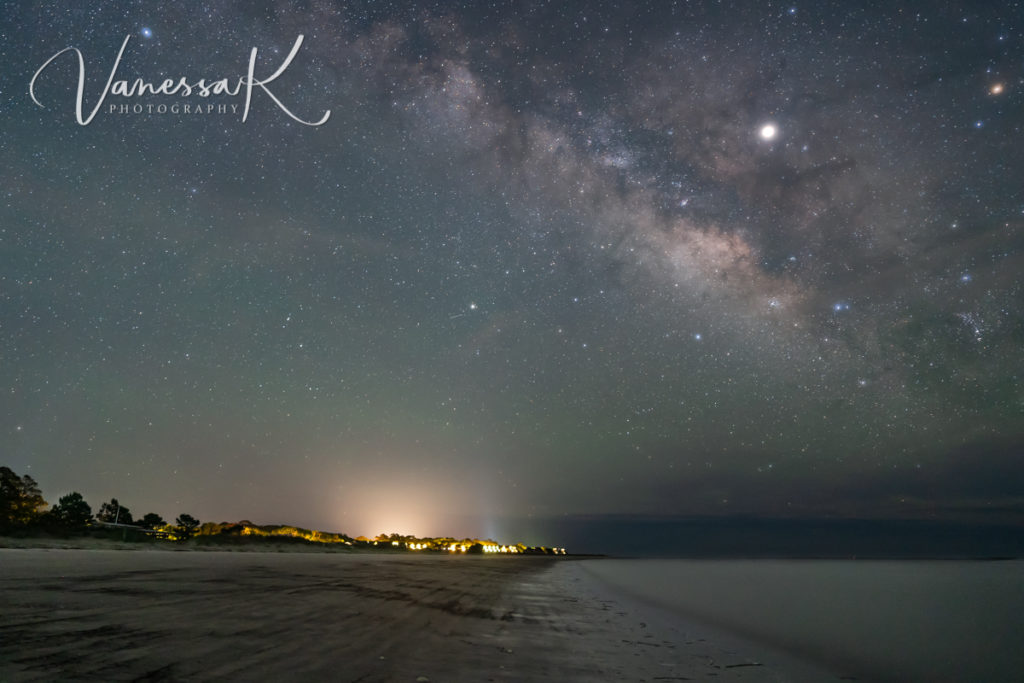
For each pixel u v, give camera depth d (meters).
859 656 11.16
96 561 21.33
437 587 20.33
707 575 46.25
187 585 14.09
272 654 6.59
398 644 8.10
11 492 38.22
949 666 10.45
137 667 5.46
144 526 57.16
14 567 15.85
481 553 111.44
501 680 6.44
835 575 45.47
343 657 6.80
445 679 6.19
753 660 10.07
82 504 48.75
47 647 6.03
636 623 14.41
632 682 7.13
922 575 45.38
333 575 22.58
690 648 10.87
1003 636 14.22
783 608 20.42
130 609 9.30
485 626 11.12
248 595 12.80
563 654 8.70
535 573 42.97
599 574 47.59
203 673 5.43
